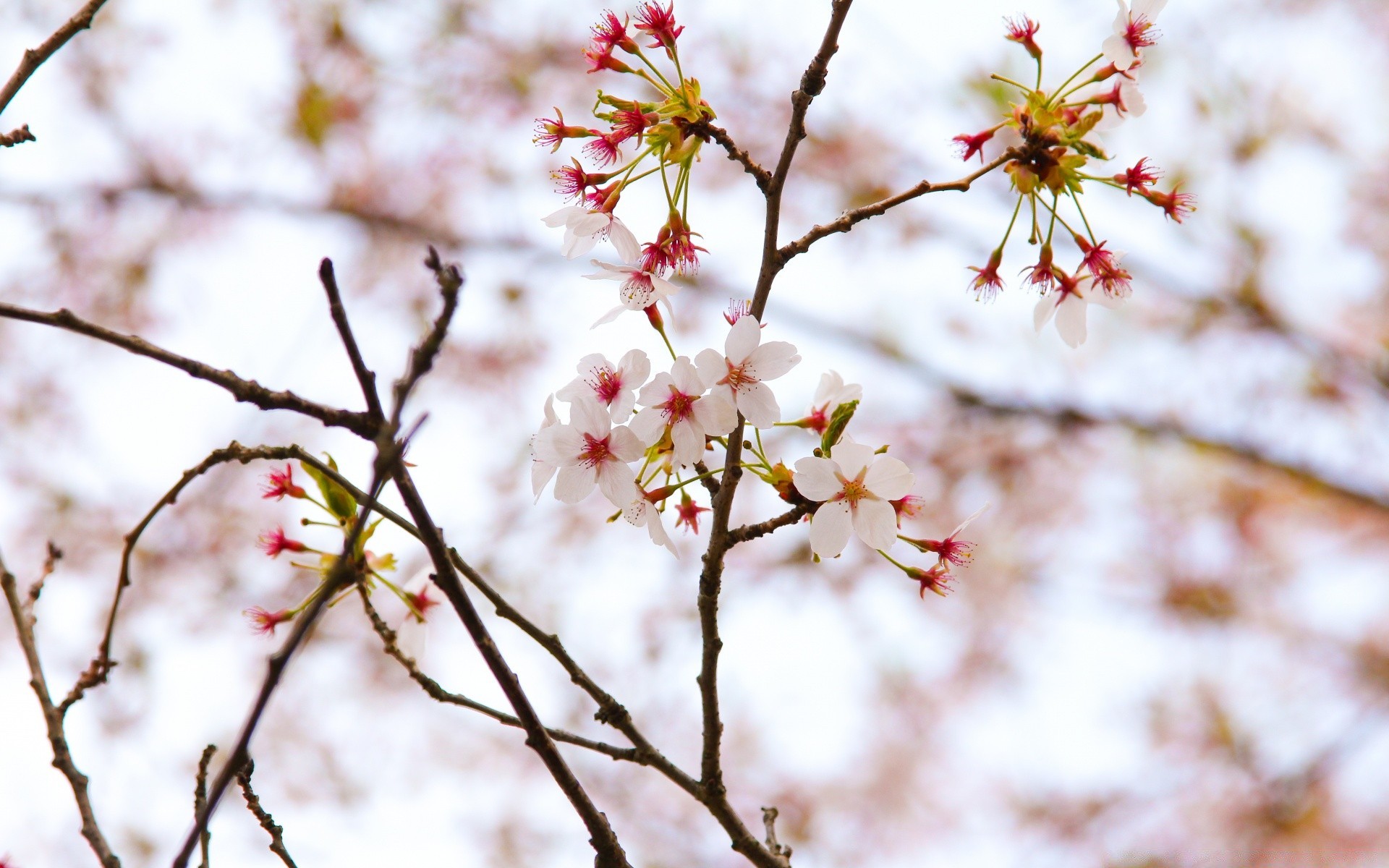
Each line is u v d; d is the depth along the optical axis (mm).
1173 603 6484
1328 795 6047
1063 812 6383
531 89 6539
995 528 6707
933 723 6832
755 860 2049
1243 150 6148
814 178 6742
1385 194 6645
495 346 6754
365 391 1639
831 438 2016
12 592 2062
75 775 1891
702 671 2016
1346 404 6453
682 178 2086
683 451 1958
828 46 1905
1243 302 6520
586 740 2027
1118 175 2258
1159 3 2197
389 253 6785
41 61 2174
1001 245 2297
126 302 6578
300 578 6438
